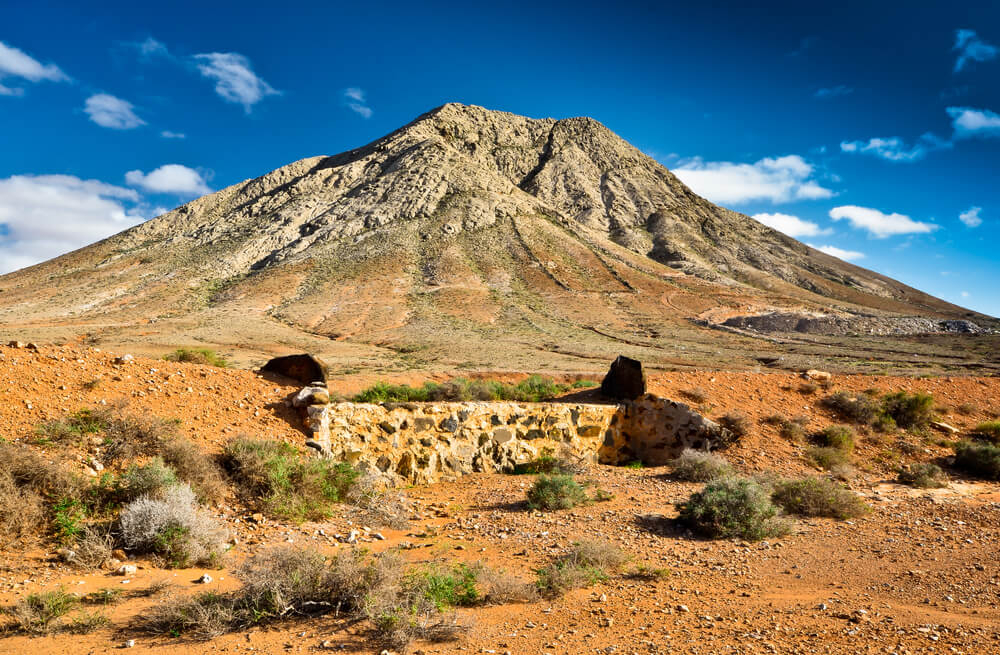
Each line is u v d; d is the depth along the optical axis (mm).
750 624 5129
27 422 7527
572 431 13320
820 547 7824
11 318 78812
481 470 12312
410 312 83312
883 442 13930
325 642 4586
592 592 6047
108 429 7832
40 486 6520
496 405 12836
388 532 8258
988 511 9672
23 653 4215
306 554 5695
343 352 56844
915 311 128750
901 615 5348
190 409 9422
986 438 14359
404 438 11609
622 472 12383
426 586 5520
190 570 6133
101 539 6184
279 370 11727
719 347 64875
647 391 14781
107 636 4555
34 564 5703
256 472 8344
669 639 4758
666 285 110812
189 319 75500
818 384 16547
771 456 12844
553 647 4598
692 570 6828
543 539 8039
